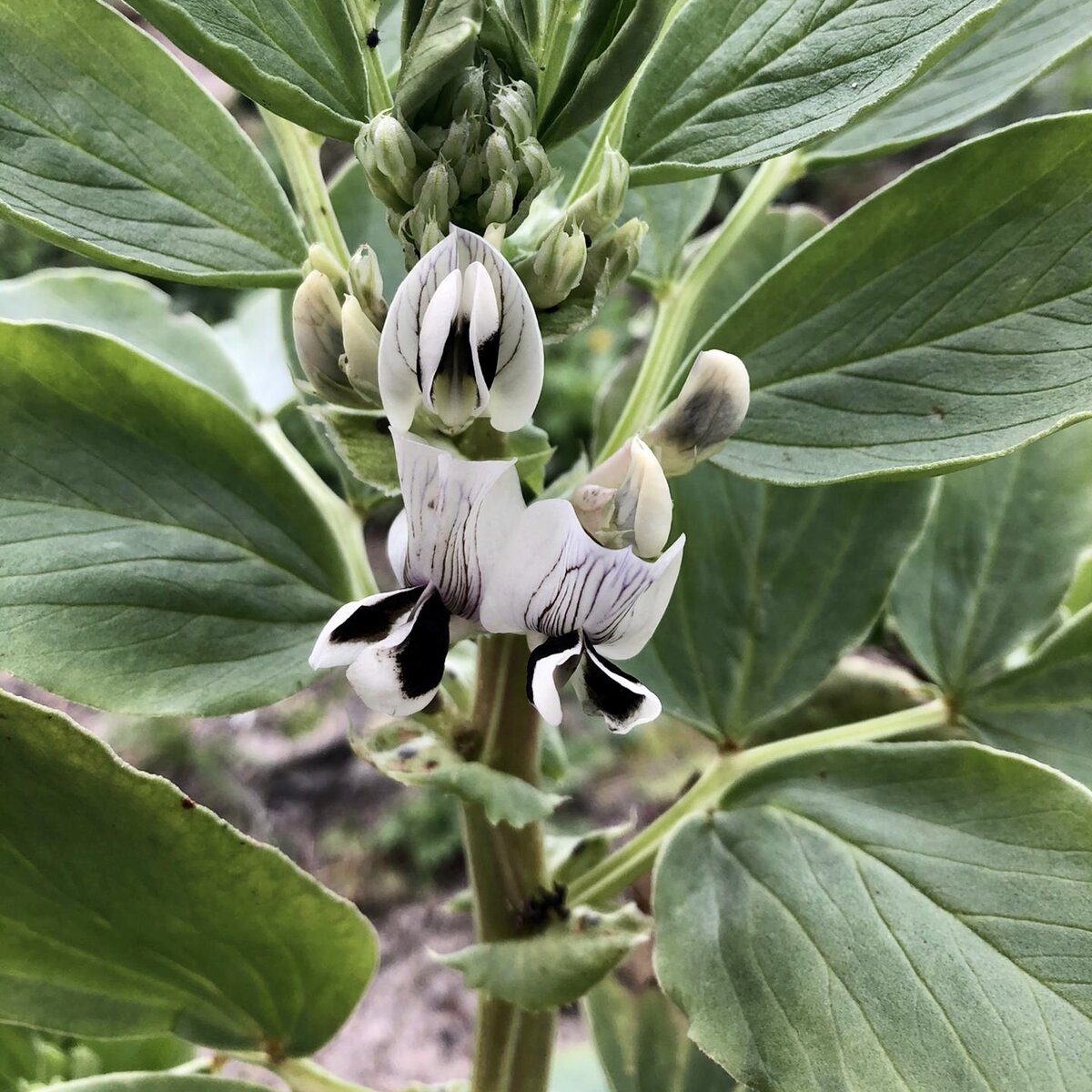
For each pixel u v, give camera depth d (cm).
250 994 14
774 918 13
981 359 13
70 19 14
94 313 20
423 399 11
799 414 14
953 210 14
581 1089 34
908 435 13
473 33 10
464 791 12
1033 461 18
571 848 16
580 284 12
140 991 14
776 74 13
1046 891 13
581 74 12
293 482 15
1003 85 15
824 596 17
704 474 17
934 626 17
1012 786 14
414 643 11
